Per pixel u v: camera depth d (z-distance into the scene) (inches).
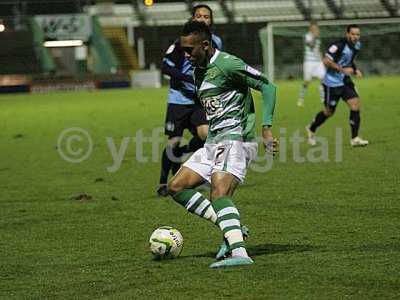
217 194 731.4
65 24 5280.5
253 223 934.4
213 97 737.6
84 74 5083.7
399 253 741.9
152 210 1053.8
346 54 1667.1
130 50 5477.4
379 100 2955.2
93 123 2539.4
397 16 5890.8
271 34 4803.2
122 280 687.1
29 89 4918.8
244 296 616.1
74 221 998.4
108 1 5659.5
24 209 1103.6
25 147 1959.9
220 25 5561.0
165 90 4512.8
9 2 5492.1
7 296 653.3
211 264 730.2
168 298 622.2
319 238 833.5
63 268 745.6
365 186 1167.6
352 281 645.3
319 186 1190.3
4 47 5231.3
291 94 3654.0
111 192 1230.9
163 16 5708.7
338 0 5940.0
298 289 628.7
